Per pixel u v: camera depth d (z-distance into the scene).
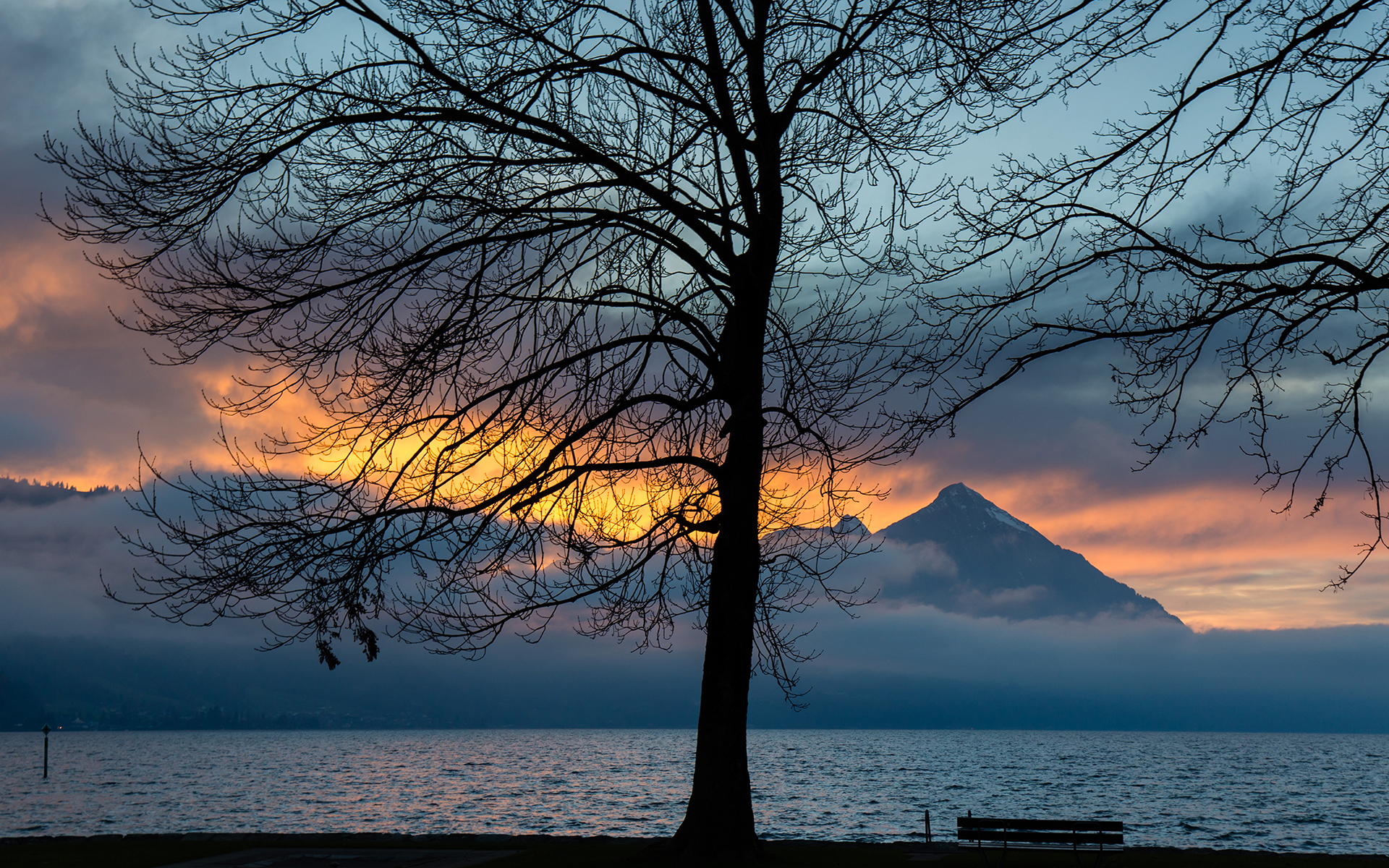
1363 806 61.25
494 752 159.50
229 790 71.69
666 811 52.97
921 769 104.69
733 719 12.23
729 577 12.39
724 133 12.25
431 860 13.59
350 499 11.23
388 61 11.30
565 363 11.79
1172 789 75.75
